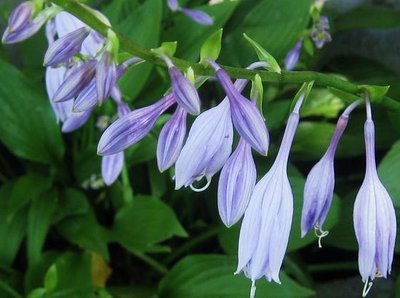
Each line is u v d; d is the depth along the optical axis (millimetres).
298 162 270
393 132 240
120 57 118
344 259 264
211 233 238
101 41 130
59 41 119
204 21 202
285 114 228
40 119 237
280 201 121
